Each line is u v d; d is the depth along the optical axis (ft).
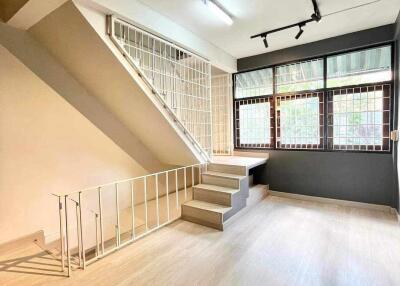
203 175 12.85
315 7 9.09
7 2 7.79
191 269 7.27
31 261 7.86
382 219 10.80
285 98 14.57
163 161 14.44
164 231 9.97
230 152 16.70
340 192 12.92
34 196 9.11
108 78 9.36
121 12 8.05
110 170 11.67
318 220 10.88
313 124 13.66
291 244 8.73
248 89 16.11
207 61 13.25
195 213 10.77
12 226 8.59
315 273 6.98
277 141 14.99
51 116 9.48
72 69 9.71
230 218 10.65
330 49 12.51
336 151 12.94
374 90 11.91
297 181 14.23
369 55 12.00
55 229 9.70
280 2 8.96
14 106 8.52
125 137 12.34
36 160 9.13
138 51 10.82
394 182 11.33
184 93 12.41
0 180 8.29
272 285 6.50
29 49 8.82
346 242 8.79
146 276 6.95
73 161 10.23
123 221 11.16
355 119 12.46
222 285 6.53
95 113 10.98
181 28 10.80
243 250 8.36
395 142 11.07
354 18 10.42
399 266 7.24
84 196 10.64
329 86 13.11
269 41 12.94
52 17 7.70
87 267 7.41
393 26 10.93
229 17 9.94
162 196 14.35
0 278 6.86
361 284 6.46
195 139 12.21
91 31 7.66
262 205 13.08
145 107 10.12
